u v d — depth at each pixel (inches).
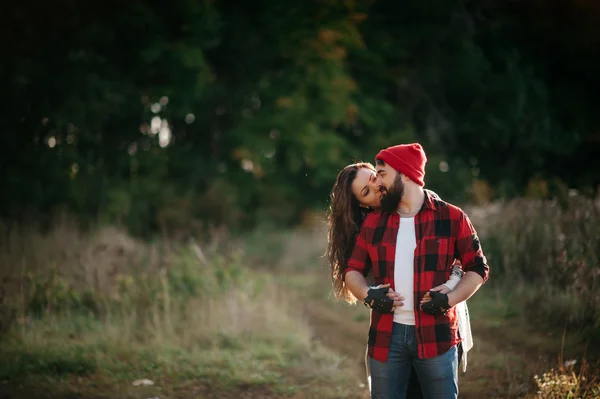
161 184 671.8
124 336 251.1
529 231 320.2
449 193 690.2
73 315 281.6
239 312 276.4
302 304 339.6
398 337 121.9
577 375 194.2
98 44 660.7
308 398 197.8
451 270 123.1
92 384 207.5
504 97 768.3
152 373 218.8
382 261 123.3
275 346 249.0
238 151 705.0
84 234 423.8
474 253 122.6
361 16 685.9
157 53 636.1
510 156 797.9
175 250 377.4
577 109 798.5
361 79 776.9
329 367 224.2
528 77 779.4
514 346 233.8
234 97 732.7
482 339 244.7
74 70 621.6
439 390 120.0
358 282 124.5
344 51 689.6
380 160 125.8
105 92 632.4
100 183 604.7
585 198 306.5
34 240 373.7
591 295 248.8
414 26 785.6
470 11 793.6
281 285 393.4
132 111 688.4
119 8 646.5
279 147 769.6
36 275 306.2
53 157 593.0
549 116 780.6
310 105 704.4
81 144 636.7
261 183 767.1
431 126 772.6
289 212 738.8
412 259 121.9
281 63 723.4
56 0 615.5
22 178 578.6
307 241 547.2
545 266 297.6
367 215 129.4
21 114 612.7
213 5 683.4
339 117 703.7
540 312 262.5
